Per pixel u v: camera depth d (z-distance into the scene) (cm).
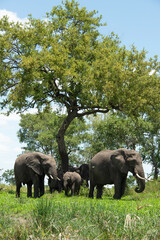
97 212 905
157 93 2636
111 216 869
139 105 2573
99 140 3256
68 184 2266
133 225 805
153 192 1934
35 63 2527
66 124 2811
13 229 809
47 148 4356
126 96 2539
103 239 773
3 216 925
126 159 1727
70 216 866
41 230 766
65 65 2650
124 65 2631
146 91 2569
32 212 956
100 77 2536
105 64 2598
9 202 1368
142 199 1500
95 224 827
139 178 1697
